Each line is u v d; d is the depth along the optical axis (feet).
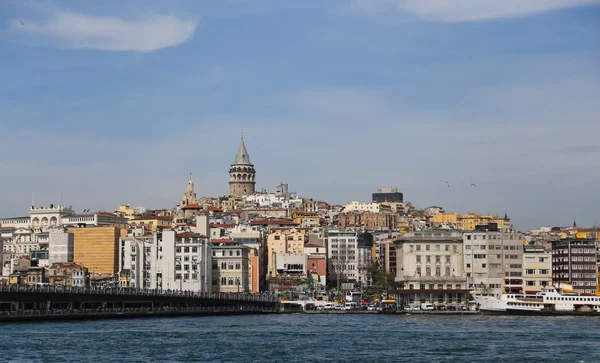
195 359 642.22
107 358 638.12
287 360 642.63
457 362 634.02
